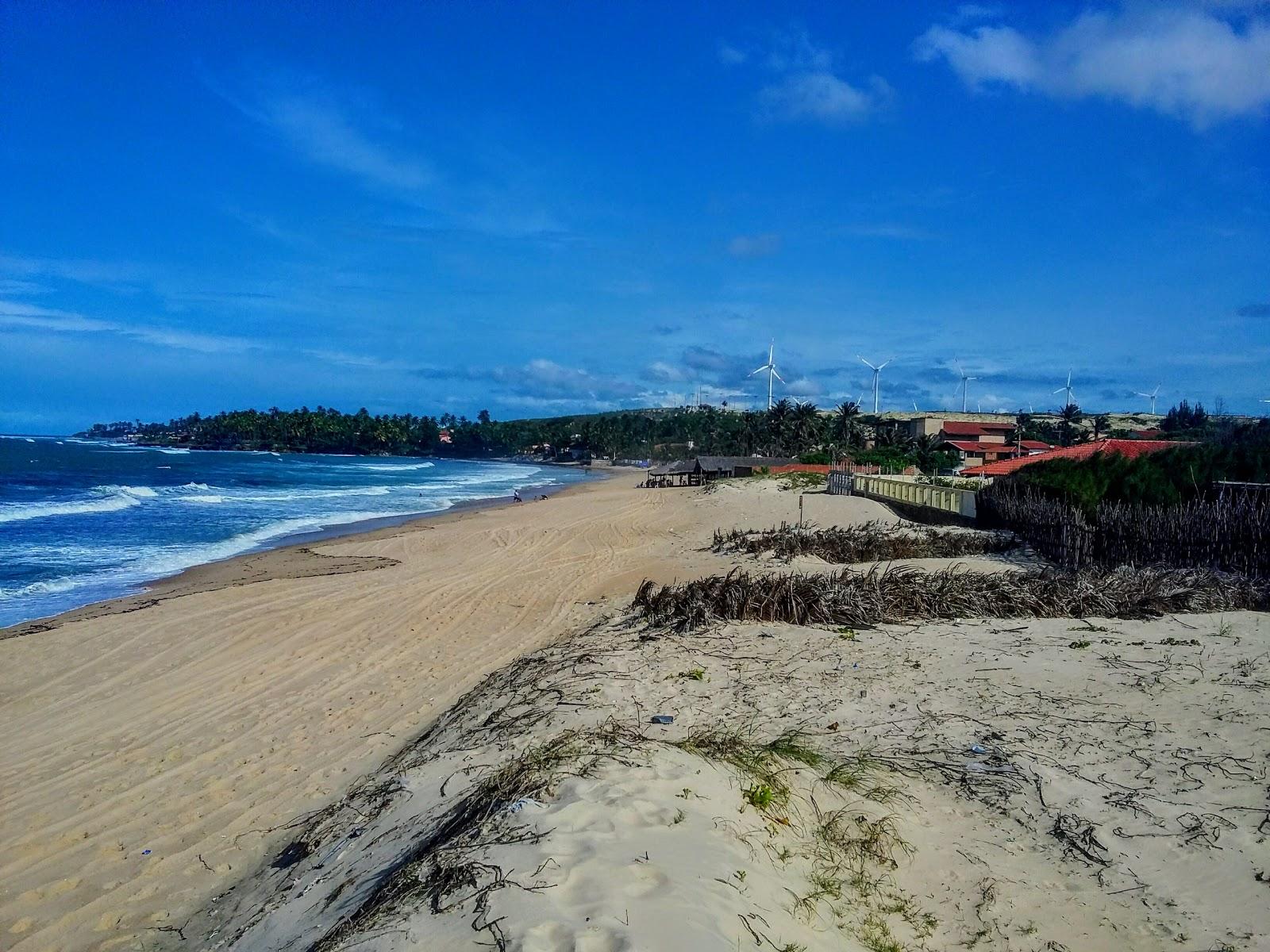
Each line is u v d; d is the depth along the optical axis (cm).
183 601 1577
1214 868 424
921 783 547
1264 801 487
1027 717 650
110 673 1123
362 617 1430
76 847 640
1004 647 873
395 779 639
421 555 2362
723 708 716
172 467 8194
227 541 2784
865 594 1097
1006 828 483
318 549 2522
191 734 880
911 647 898
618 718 683
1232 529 1255
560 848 379
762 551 1881
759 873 387
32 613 1630
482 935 313
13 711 974
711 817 432
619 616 1235
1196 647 838
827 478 4812
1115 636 902
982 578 1170
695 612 1071
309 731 875
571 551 2323
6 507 3747
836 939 358
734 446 11156
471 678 1048
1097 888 417
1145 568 1254
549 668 891
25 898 569
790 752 565
